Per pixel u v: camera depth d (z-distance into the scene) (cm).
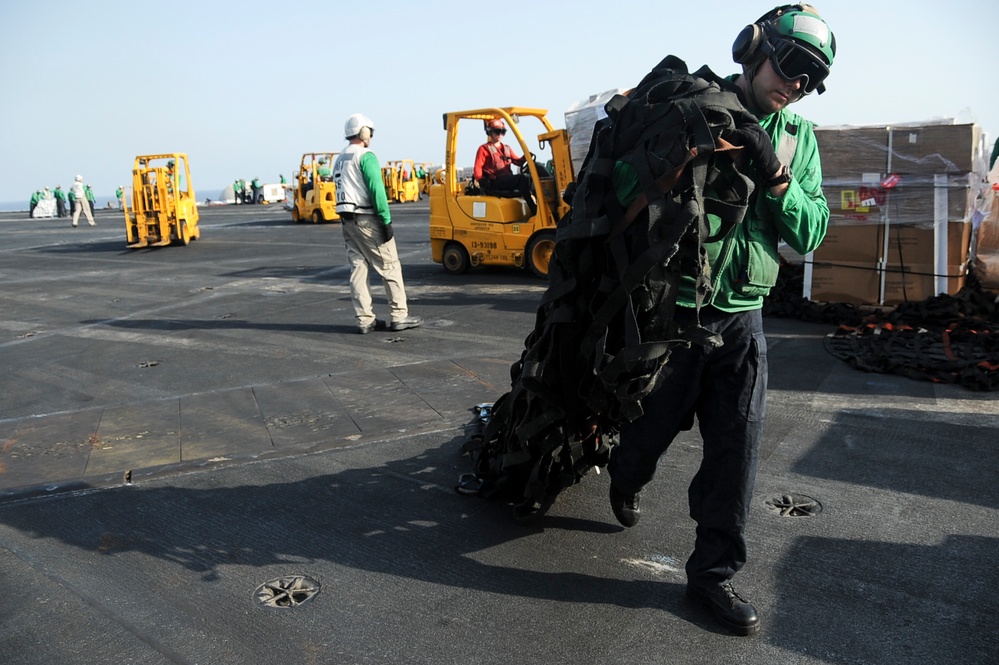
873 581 281
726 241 239
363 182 687
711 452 254
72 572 304
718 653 244
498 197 1046
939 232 661
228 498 368
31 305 975
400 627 263
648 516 336
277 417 485
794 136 247
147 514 354
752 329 249
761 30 235
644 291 234
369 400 512
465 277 1075
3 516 355
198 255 1531
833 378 521
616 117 246
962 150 640
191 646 255
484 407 460
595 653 246
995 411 448
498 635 257
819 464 384
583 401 287
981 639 247
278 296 975
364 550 316
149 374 607
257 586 291
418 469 395
